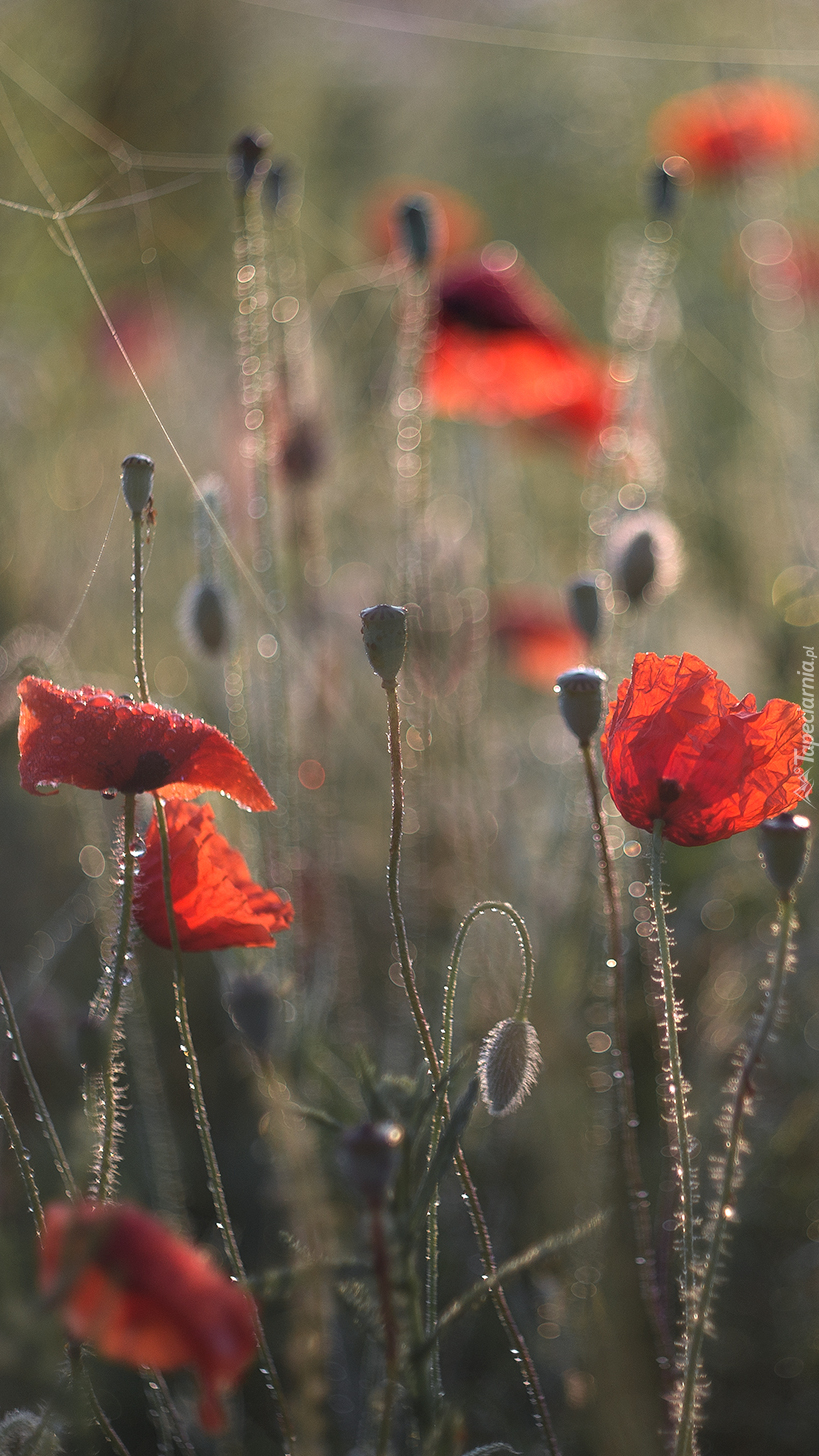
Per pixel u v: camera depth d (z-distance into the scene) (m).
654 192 1.87
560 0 4.60
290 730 1.71
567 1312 1.64
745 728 1.47
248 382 1.72
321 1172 1.65
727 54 3.79
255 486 1.75
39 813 2.21
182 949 1.50
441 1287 1.68
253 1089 1.75
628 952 1.78
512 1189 1.71
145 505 1.49
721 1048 1.78
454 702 2.06
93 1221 1.38
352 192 4.36
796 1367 1.68
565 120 4.38
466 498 2.86
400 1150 1.49
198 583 1.66
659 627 2.46
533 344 2.13
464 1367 1.67
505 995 1.76
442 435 3.12
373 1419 1.60
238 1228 1.75
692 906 1.97
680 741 1.47
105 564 2.67
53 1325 1.59
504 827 2.10
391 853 1.47
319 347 3.00
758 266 3.37
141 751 1.46
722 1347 1.69
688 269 3.83
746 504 2.92
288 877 1.70
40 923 2.06
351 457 2.75
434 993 1.79
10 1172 1.67
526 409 2.19
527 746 2.48
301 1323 1.58
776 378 3.10
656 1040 1.75
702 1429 1.67
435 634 2.00
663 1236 1.64
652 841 1.48
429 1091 1.51
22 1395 1.58
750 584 2.68
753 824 1.47
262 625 1.86
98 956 1.98
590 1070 1.71
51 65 3.87
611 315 3.22
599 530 1.96
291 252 2.17
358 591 2.54
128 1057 1.80
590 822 1.78
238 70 4.43
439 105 4.64
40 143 3.34
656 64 4.35
